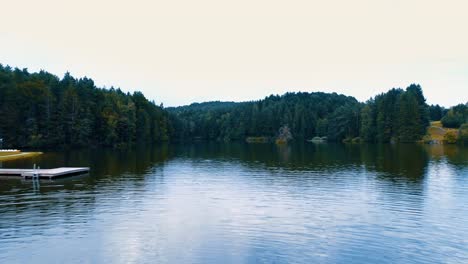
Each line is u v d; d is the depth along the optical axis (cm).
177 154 9312
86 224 2680
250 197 3631
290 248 2223
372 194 3734
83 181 4566
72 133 11725
